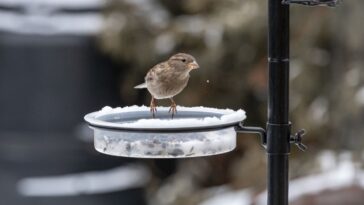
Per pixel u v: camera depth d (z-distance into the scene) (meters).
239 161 15.61
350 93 13.78
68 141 14.38
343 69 14.08
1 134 14.35
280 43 4.84
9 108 14.27
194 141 4.95
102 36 14.62
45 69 14.23
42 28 14.16
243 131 5.02
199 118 5.50
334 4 4.81
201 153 4.97
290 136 4.89
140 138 4.95
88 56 14.52
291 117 14.99
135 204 15.38
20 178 14.40
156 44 15.58
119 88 15.01
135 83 15.19
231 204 13.87
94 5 14.60
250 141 15.55
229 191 15.45
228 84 15.97
